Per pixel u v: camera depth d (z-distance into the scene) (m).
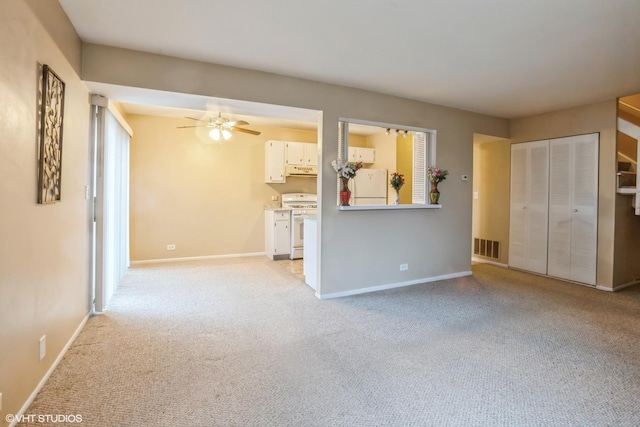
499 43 2.73
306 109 3.66
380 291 4.17
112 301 3.68
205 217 6.05
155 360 2.41
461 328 3.02
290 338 2.80
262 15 2.35
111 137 3.65
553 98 4.18
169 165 5.77
